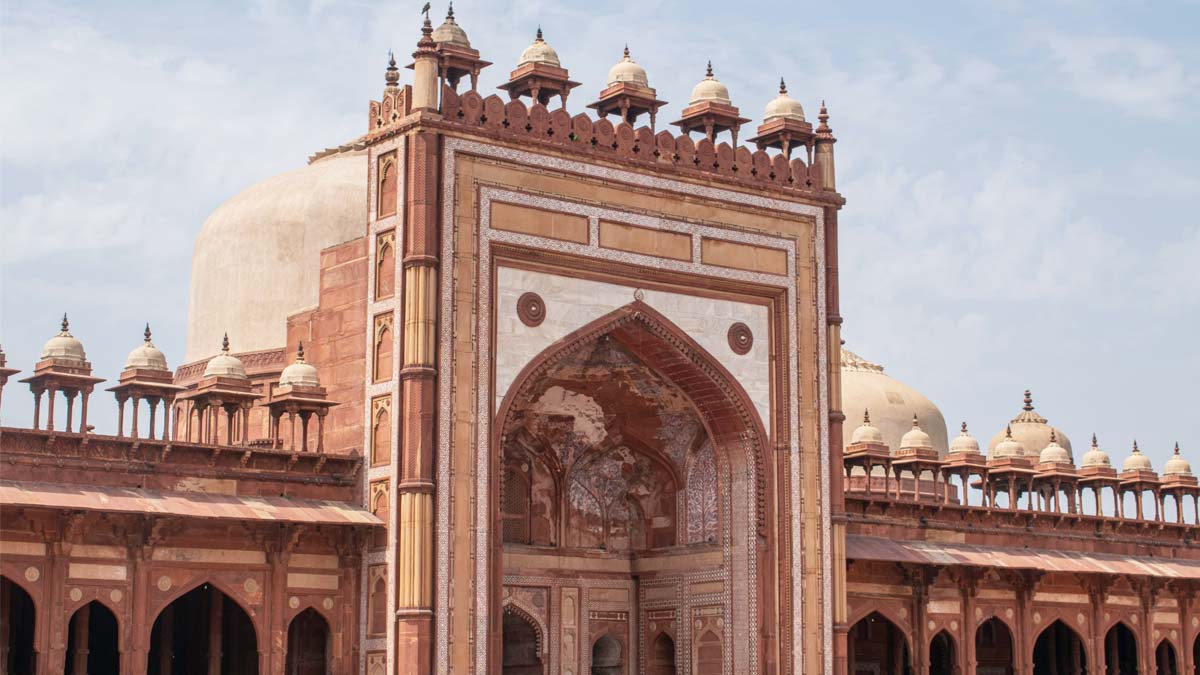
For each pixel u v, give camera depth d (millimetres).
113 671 15211
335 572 13969
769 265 15711
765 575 15328
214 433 15352
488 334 14008
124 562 12977
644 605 16484
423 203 13797
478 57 14312
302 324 15016
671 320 15062
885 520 17406
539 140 14414
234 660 14664
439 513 13547
